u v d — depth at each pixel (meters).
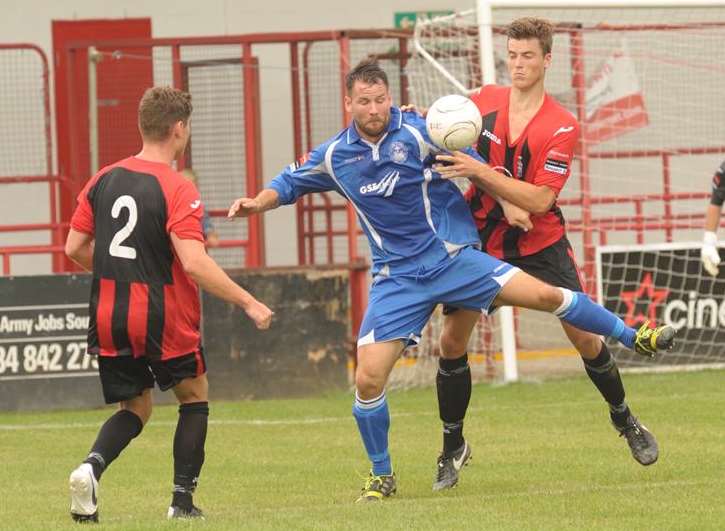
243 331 44.75
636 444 26.64
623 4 45.66
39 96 56.06
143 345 22.45
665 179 53.50
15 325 43.31
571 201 50.91
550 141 25.45
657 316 46.72
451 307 25.78
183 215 22.20
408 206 24.09
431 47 46.94
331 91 53.47
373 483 24.78
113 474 29.91
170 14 58.00
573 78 48.44
